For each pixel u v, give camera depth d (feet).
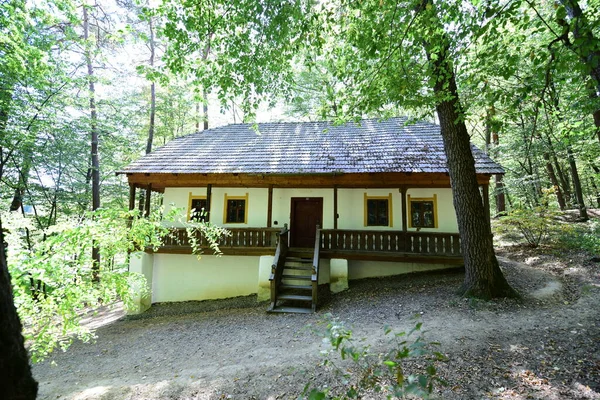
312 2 19.24
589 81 12.83
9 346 5.34
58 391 18.02
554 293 24.27
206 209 37.58
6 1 27.58
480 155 35.12
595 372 13.38
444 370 14.55
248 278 38.06
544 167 65.36
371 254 33.53
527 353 15.52
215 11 19.44
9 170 44.73
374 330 21.20
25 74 33.09
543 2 24.56
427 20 16.72
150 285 37.52
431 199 37.32
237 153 41.01
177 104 72.28
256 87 22.36
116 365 21.62
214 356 20.98
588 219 46.29
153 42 53.16
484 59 17.29
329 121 49.78
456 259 31.81
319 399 6.75
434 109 26.16
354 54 21.58
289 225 40.04
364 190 38.96
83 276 12.27
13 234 10.57
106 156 59.72
